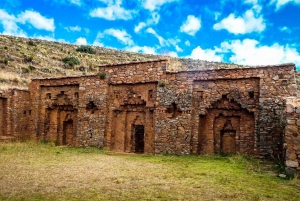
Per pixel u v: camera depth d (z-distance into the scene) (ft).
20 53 160.25
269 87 51.88
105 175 37.50
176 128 59.52
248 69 54.13
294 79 50.37
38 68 147.13
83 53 211.82
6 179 33.71
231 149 57.67
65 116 79.61
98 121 69.31
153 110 63.77
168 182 34.04
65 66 166.20
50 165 44.06
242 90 55.06
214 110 58.95
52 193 28.40
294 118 38.14
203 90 58.75
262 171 40.96
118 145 68.44
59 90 79.25
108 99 69.41
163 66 62.39
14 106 78.59
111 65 69.31
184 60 150.51
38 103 81.61
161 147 60.49
